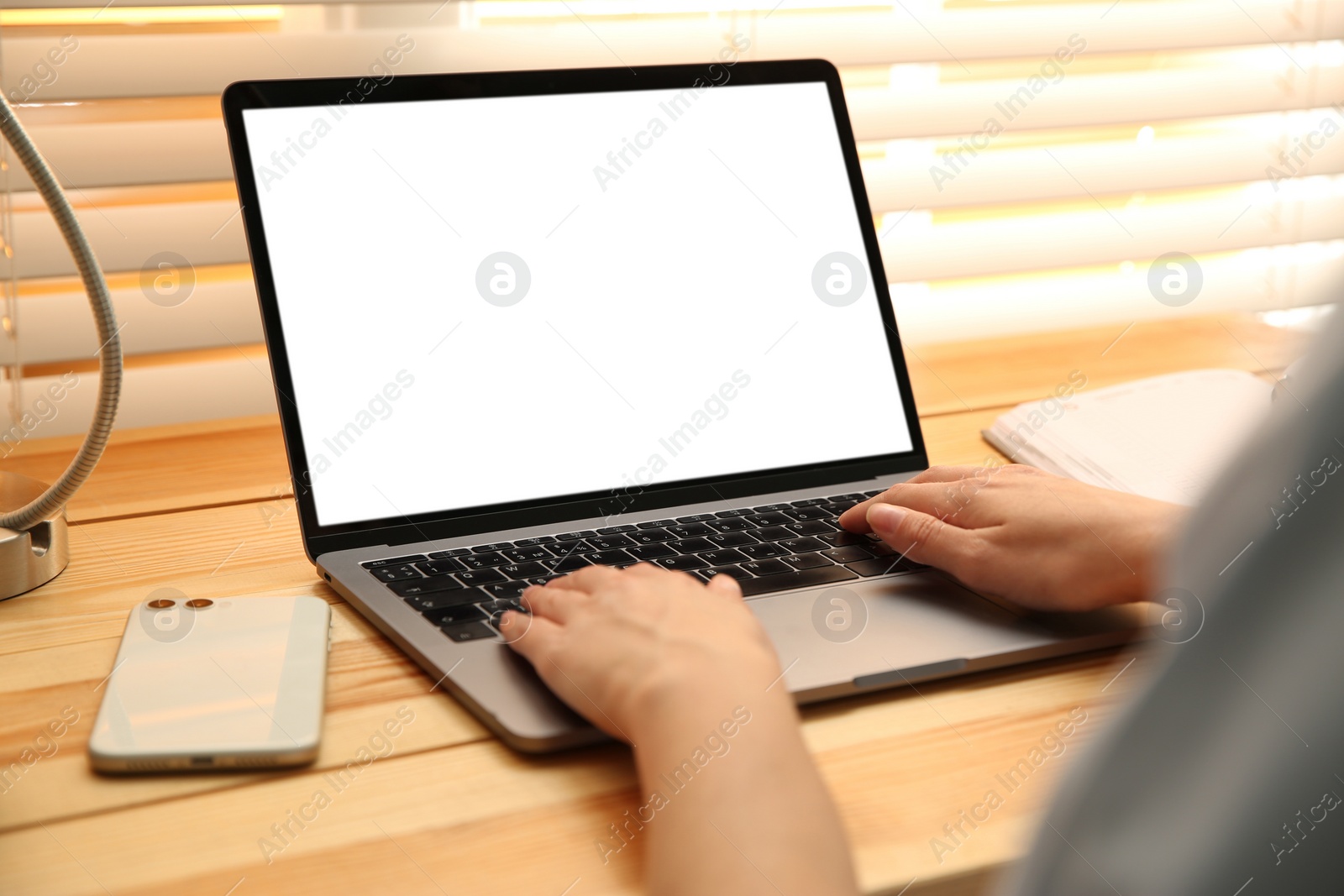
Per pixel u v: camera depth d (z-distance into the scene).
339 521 0.72
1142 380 1.05
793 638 0.59
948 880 0.43
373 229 0.76
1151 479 0.85
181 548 0.77
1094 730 0.21
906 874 0.42
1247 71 1.47
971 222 1.36
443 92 0.79
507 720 0.51
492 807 0.47
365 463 0.73
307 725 0.51
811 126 0.89
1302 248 1.54
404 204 0.77
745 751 0.42
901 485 0.73
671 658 0.48
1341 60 1.50
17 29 0.95
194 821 0.46
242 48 1.01
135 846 0.44
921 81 1.31
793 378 0.85
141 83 0.98
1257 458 0.19
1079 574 0.61
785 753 0.43
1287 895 0.18
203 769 0.49
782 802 0.40
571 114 0.82
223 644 0.59
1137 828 0.19
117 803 0.47
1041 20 1.34
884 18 1.26
